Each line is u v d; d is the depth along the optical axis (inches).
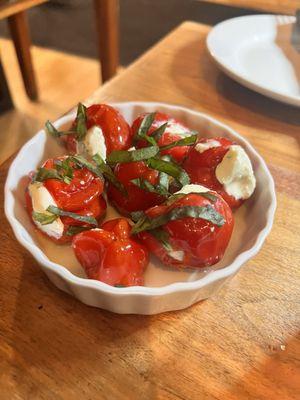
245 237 6.1
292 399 4.9
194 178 6.1
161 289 5.0
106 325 5.5
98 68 23.1
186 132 6.8
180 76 10.3
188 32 12.0
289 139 8.7
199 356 5.3
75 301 5.7
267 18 11.7
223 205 5.5
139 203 6.0
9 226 6.5
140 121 6.8
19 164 6.3
